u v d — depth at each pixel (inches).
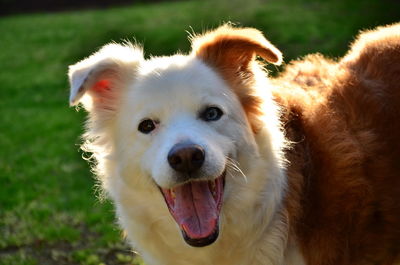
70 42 143.1
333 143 35.3
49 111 92.4
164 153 33.1
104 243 51.4
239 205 34.8
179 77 34.8
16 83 112.0
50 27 164.1
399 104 36.4
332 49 100.1
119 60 36.6
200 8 158.6
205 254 35.4
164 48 120.4
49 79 113.5
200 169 32.7
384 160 35.6
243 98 36.0
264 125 35.5
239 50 36.1
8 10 207.3
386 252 36.3
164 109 34.5
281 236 35.0
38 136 80.5
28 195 60.8
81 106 41.9
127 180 35.7
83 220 55.4
